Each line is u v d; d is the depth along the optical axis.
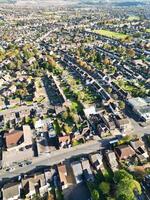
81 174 115.31
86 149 133.12
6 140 138.25
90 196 105.69
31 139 143.50
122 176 105.31
